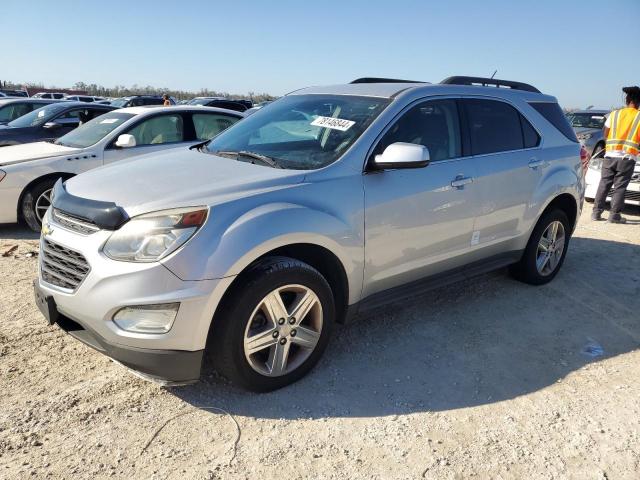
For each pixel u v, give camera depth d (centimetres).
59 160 632
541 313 438
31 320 383
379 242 339
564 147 491
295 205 298
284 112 408
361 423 283
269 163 337
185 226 265
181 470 243
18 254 544
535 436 279
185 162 351
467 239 404
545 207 466
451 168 382
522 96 470
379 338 380
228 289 277
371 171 335
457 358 357
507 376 338
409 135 364
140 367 272
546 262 497
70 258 282
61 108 939
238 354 282
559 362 359
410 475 246
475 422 288
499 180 416
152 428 271
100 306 264
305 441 267
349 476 244
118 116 726
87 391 299
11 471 236
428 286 389
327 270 330
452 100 402
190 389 306
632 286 513
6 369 316
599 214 795
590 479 250
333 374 330
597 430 285
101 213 273
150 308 260
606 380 337
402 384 323
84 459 246
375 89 391
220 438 266
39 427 266
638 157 827
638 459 264
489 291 480
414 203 354
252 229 276
